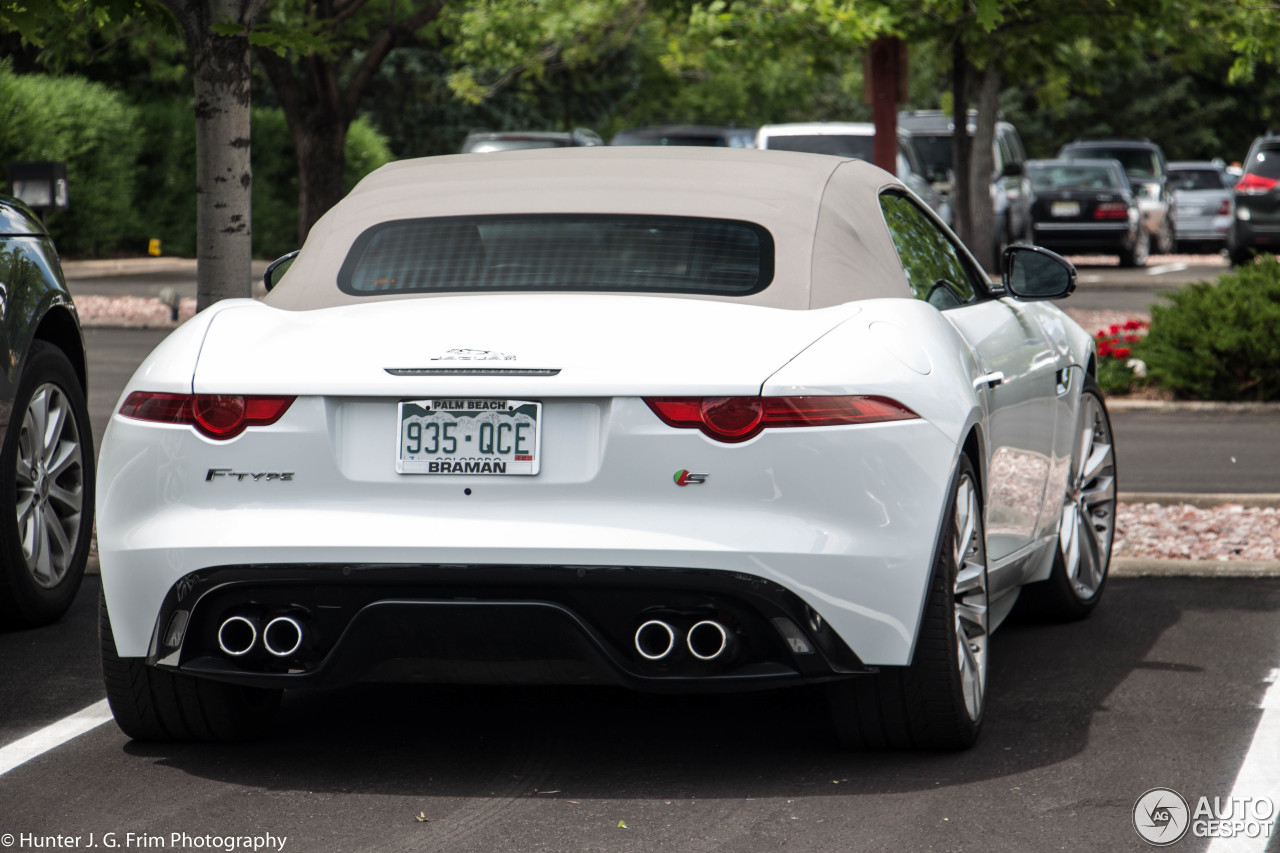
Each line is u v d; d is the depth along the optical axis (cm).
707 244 705
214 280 1118
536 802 635
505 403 618
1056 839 588
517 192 752
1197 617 967
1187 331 1938
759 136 3353
